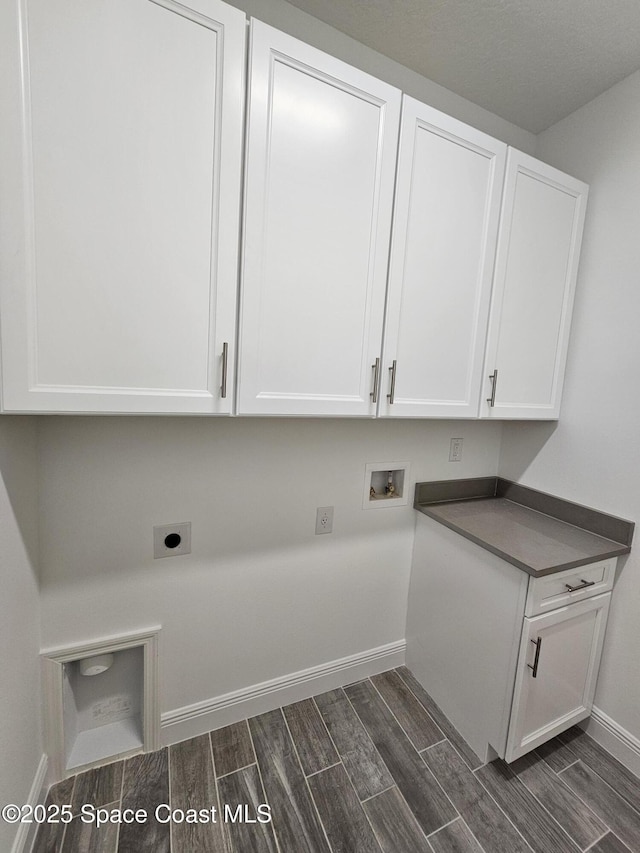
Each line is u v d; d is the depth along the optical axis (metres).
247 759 1.33
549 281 1.49
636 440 1.39
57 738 1.19
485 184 1.28
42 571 1.13
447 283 1.26
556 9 1.14
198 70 0.84
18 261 0.74
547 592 1.23
